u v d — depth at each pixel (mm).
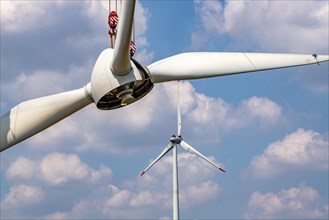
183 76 26859
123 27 22391
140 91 25344
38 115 26984
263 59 26938
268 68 26891
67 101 26609
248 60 26953
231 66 26969
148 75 24781
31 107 27000
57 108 26797
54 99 26766
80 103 26625
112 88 24031
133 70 24188
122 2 21938
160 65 26875
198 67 26953
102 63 24375
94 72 24562
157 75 26875
